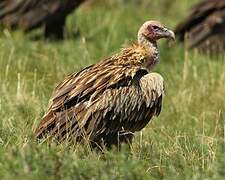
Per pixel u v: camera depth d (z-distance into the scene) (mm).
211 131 16938
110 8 29656
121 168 12375
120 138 14688
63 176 12000
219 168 12500
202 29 25547
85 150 13977
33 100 17109
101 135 14422
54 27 24891
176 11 31391
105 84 14531
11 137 14273
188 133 16250
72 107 14328
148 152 14328
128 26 26672
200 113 18453
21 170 11852
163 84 14977
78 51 22625
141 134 15289
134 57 15156
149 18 28859
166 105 18781
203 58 24484
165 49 24469
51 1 24609
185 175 12695
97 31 25844
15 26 24469
